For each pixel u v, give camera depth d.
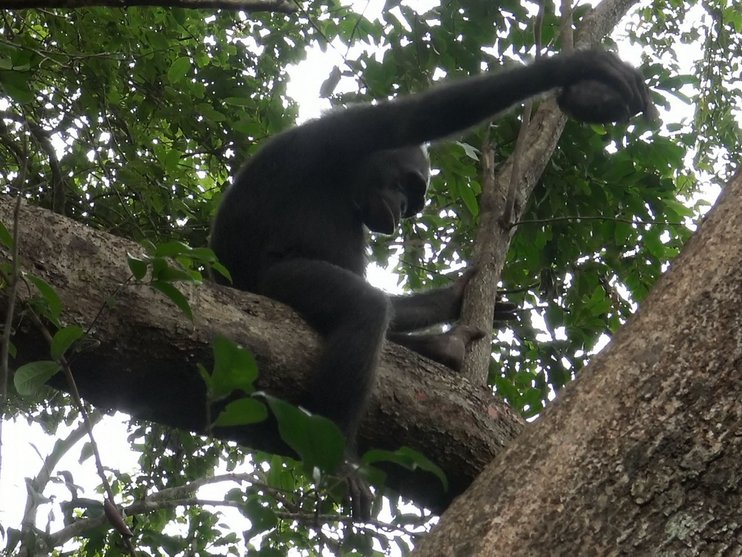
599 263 6.66
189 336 3.63
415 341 4.49
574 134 6.29
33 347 3.40
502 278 6.69
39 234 3.47
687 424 2.43
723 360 2.52
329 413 3.91
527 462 2.53
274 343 3.87
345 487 3.57
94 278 3.50
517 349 6.52
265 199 5.07
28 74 3.88
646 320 2.71
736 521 2.29
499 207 5.06
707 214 2.98
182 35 7.15
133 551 2.60
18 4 2.65
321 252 5.00
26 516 3.18
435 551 2.43
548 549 2.32
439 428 4.07
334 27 6.25
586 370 2.71
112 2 2.69
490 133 6.01
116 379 3.62
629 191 6.33
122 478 5.97
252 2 2.82
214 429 3.96
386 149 4.94
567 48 5.38
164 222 6.66
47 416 6.06
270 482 3.76
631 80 4.46
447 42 5.93
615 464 2.41
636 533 2.30
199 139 6.99
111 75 6.52
